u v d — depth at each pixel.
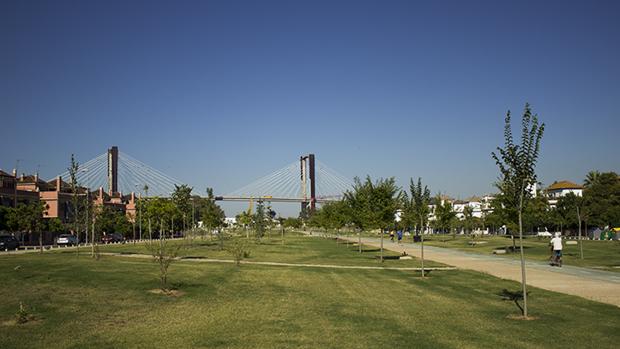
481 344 13.04
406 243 75.44
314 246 67.31
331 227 80.81
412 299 20.72
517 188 16.83
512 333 14.31
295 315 17.02
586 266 34.78
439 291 23.17
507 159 16.94
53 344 12.62
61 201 89.81
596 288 23.58
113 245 67.81
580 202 72.69
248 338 13.62
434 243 74.31
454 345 12.94
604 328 14.97
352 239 94.31
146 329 14.59
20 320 14.90
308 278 28.31
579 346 12.86
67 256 41.28
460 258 43.97
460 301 20.17
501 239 85.94
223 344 12.95
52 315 16.03
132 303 18.83
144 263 34.47
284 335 13.98
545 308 18.38
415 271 32.66
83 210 59.53
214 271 30.69
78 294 20.09
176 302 19.44
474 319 16.38
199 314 17.06
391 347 12.73
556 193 133.25
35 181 98.44
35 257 39.22
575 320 16.16
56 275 25.30
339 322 15.83
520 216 16.91
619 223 82.88
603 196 88.50
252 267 34.47
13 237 62.59
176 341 13.21
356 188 50.59
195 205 94.69
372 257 46.25
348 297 21.22
